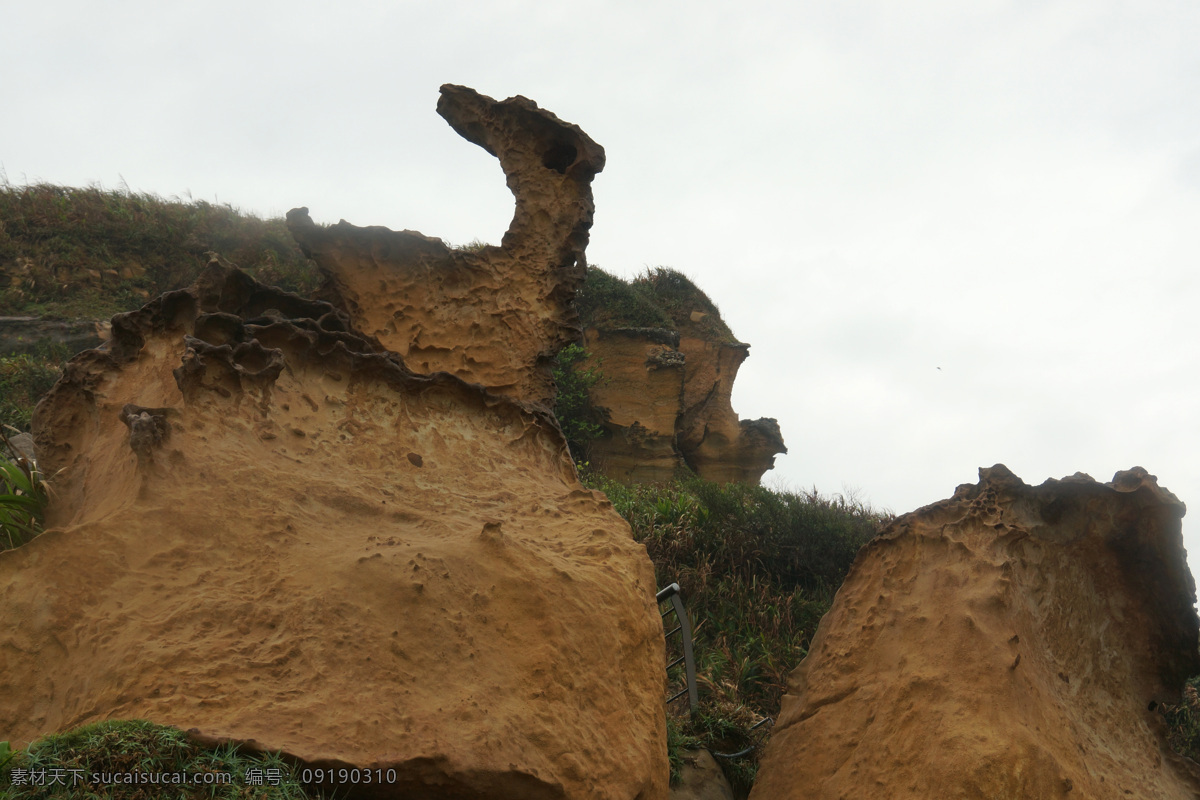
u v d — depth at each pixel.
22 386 9.66
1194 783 4.28
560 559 3.51
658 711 3.46
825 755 4.10
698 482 12.18
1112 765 3.97
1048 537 4.46
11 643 2.46
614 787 2.86
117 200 14.48
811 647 4.64
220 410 3.18
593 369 14.26
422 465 3.72
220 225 14.83
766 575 9.01
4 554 2.57
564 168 5.66
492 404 4.21
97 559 2.60
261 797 2.08
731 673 6.91
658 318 15.98
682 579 8.45
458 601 2.94
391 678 2.60
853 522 10.45
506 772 2.51
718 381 16.17
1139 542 4.49
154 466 2.81
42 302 12.20
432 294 5.11
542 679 2.91
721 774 4.82
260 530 2.87
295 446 3.35
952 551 4.33
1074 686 4.24
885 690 4.06
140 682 2.32
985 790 3.49
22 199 13.80
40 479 3.34
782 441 15.99
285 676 2.48
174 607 2.56
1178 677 4.45
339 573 2.80
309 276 14.13
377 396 3.82
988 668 3.83
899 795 3.68
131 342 3.75
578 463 12.43
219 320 3.40
